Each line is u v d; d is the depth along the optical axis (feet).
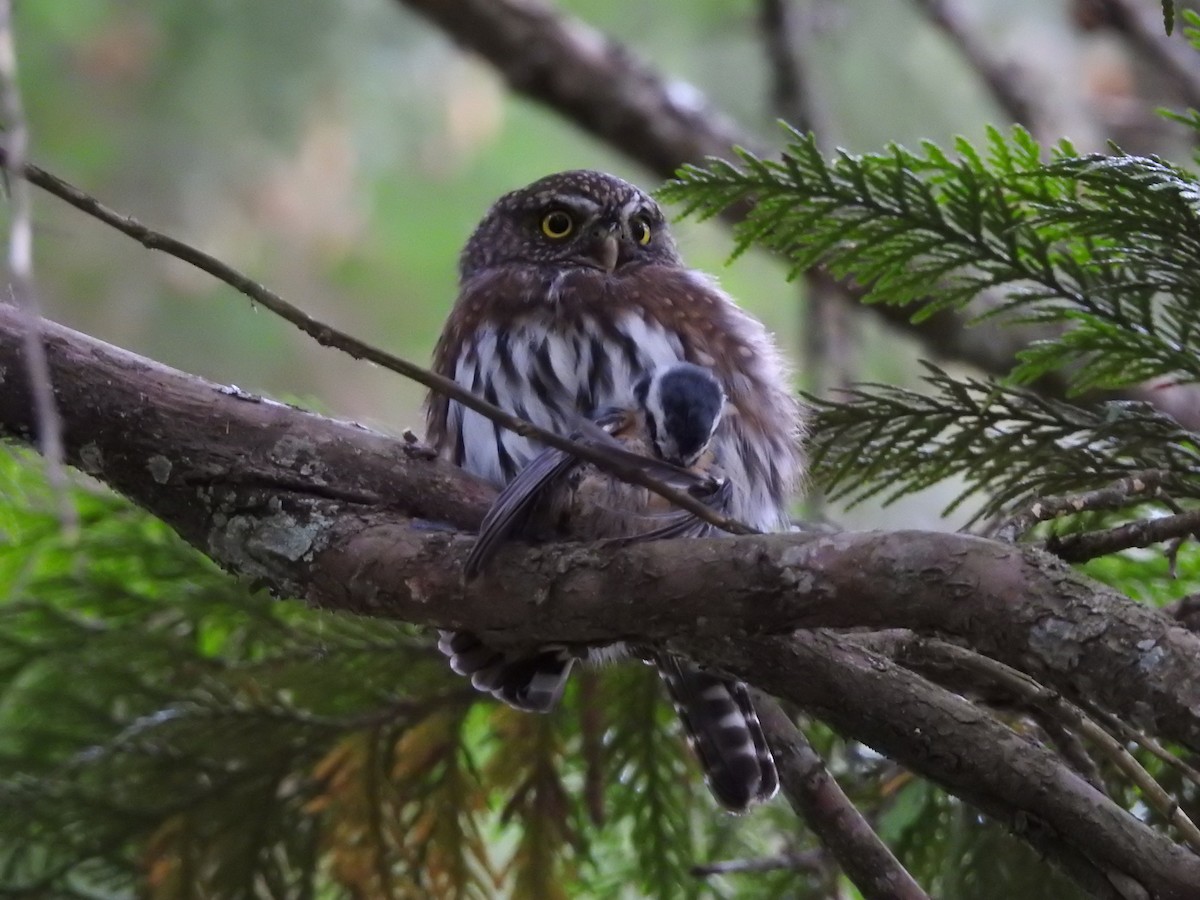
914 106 44.27
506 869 27.02
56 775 26.63
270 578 20.30
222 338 47.67
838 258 21.71
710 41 46.62
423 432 26.35
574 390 24.43
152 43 46.60
